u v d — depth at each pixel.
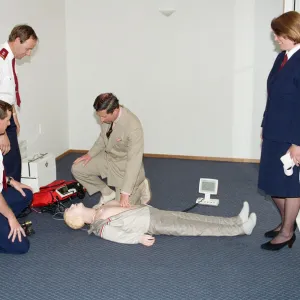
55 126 4.88
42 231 3.07
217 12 4.62
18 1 3.94
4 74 2.99
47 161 3.84
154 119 5.02
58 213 3.35
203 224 2.92
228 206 3.54
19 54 3.02
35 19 4.28
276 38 2.42
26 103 4.22
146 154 5.11
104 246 2.85
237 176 4.37
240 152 4.93
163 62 4.85
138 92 4.98
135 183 3.10
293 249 2.78
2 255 2.71
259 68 4.68
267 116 2.55
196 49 4.75
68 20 4.95
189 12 4.67
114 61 4.95
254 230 3.07
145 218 2.88
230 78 4.76
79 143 5.29
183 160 4.98
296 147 2.42
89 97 5.12
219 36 4.67
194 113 4.92
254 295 2.29
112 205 3.02
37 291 2.33
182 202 3.64
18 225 2.69
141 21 4.79
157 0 4.70
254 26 4.59
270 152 2.57
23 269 2.55
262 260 2.65
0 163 2.58
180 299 2.25
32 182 3.70
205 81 4.81
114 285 2.39
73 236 2.99
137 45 4.86
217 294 2.30
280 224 2.96
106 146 3.08
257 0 4.53
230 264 2.61
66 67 5.08
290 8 3.27
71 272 2.52
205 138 4.96
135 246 2.84
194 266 2.58
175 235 2.96
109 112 2.73
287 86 2.41
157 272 2.52
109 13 4.84
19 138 4.11
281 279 2.44
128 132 2.90
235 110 4.83
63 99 5.05
